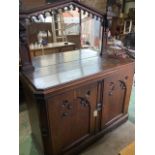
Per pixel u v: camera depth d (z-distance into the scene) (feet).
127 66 4.70
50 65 4.54
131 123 5.87
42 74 3.84
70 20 5.76
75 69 4.17
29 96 3.81
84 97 3.89
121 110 5.53
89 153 4.65
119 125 5.71
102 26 5.06
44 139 3.74
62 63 4.74
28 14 3.50
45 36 5.48
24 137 5.24
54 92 3.16
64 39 5.97
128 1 9.50
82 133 4.45
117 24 8.94
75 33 6.11
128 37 8.73
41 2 4.73
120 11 9.32
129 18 9.19
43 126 3.51
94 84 3.98
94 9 4.50
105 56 5.35
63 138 3.96
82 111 4.09
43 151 4.12
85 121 4.34
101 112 4.66
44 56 5.45
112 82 4.47
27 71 4.04
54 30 5.60
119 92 4.98
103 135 5.19
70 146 4.24
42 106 3.22
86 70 4.06
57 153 4.00
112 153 4.66
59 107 3.46
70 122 3.92
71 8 4.14
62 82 3.34
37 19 3.75
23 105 6.72
